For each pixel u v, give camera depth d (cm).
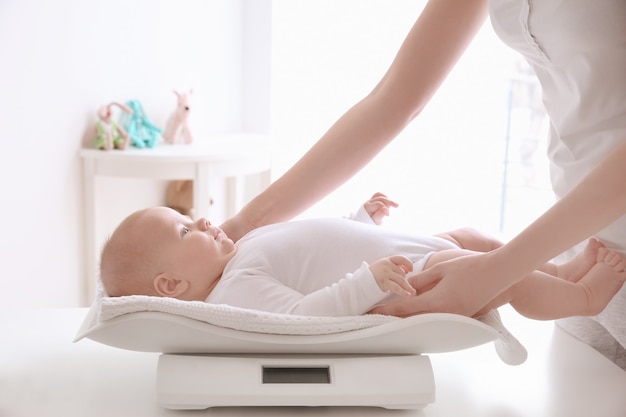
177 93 263
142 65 263
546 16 107
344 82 306
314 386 96
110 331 95
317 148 130
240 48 305
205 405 95
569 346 121
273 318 95
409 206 325
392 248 115
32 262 229
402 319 95
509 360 101
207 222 121
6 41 212
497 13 114
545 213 96
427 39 126
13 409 97
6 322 124
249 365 98
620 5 102
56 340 118
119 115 256
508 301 105
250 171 256
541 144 414
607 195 92
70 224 244
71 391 102
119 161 239
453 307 97
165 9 269
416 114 131
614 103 108
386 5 302
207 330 94
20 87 219
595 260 109
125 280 117
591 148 113
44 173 231
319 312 101
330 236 115
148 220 118
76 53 237
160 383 95
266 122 308
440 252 111
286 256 114
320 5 301
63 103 235
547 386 107
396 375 97
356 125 128
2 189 216
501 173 384
